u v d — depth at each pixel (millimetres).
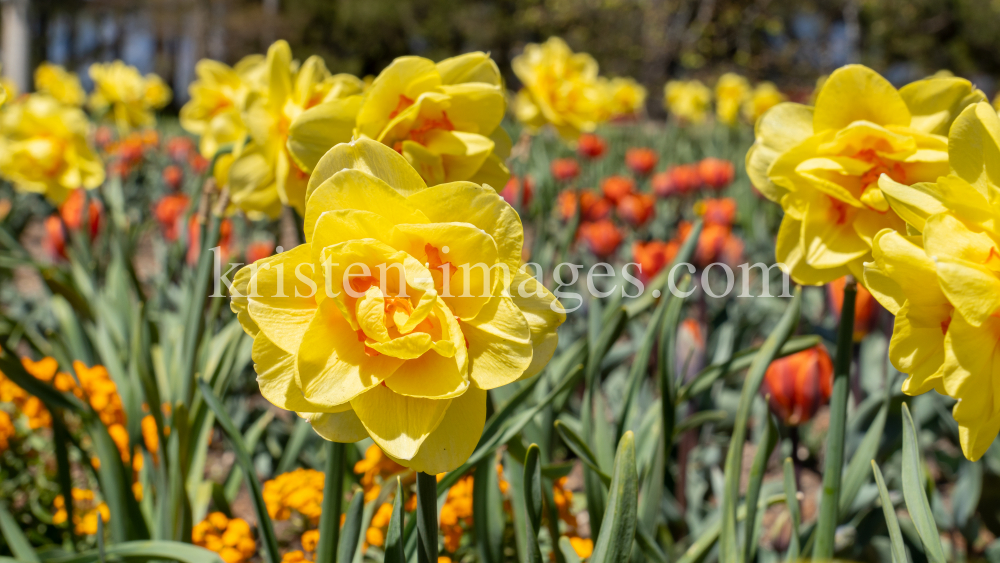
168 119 20438
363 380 888
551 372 1988
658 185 5617
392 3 35594
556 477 1594
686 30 21703
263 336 896
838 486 1320
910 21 28578
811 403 1876
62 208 3555
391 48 37625
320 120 1340
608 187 4648
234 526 1701
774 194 1333
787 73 22297
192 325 1854
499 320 877
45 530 2080
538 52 2859
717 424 2875
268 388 886
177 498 1629
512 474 1538
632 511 1094
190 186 7379
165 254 4199
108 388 2111
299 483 1831
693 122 13391
